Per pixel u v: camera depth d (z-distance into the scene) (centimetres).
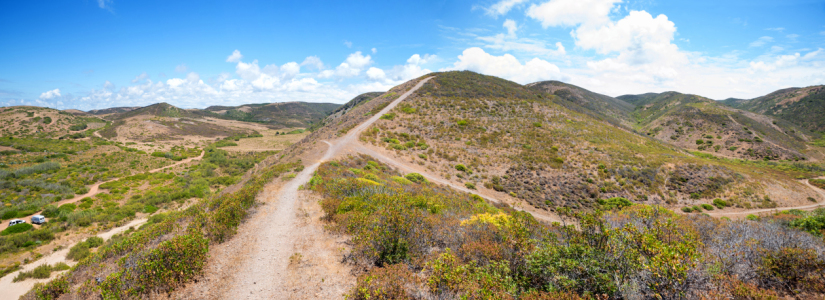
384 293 634
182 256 791
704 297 530
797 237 854
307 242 1041
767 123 9562
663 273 534
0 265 2170
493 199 3083
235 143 9762
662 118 10656
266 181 2167
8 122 10094
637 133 7044
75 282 849
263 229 1187
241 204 1404
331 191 1764
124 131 10281
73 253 2389
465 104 6059
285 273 820
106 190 4594
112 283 691
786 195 3469
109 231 3083
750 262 683
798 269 635
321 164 2928
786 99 14138
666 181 3509
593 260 609
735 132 8425
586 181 3419
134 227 3180
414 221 952
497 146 4422
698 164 3925
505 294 589
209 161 7100
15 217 3275
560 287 612
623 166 3738
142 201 4059
